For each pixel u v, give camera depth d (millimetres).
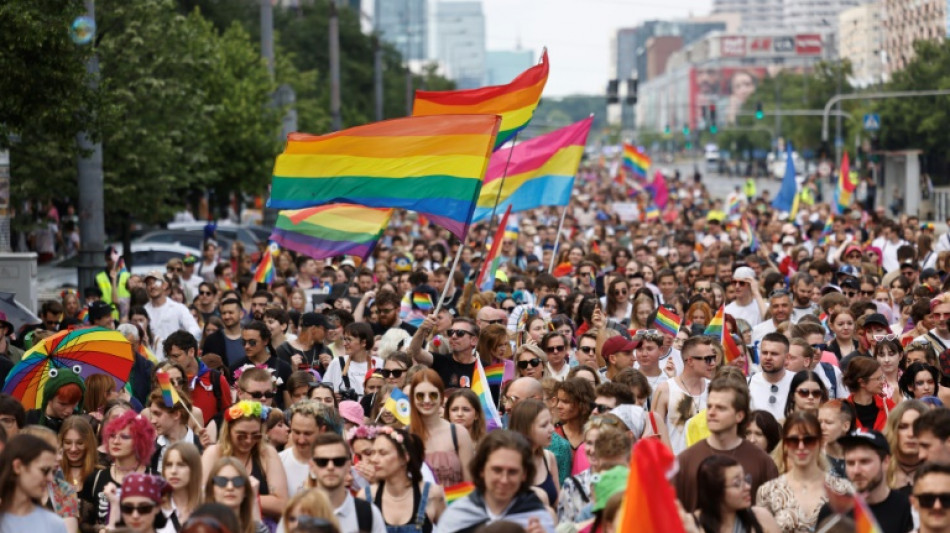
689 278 47906
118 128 66500
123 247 72375
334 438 18328
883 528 18109
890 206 149875
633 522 14805
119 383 28266
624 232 72062
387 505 19438
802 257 54375
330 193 31984
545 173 44656
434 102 36281
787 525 19094
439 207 31172
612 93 147250
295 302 41625
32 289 48406
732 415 19531
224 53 98188
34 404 25594
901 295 42031
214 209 102500
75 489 21422
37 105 43000
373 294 38969
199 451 21562
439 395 21344
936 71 168375
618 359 27625
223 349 33562
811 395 23250
